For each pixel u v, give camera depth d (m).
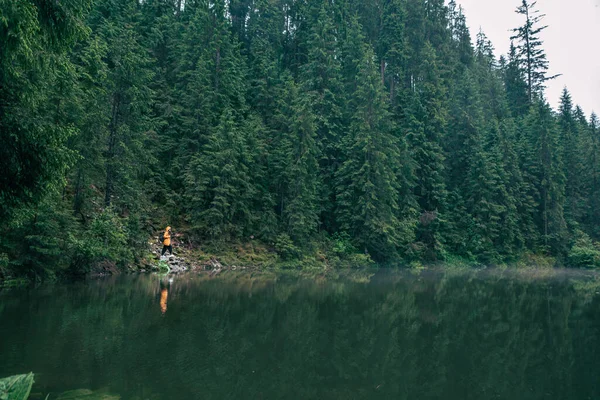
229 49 29.84
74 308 8.73
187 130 25.00
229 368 5.35
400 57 39.47
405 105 36.69
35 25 5.59
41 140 6.58
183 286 13.31
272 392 4.62
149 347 6.04
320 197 29.62
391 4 43.91
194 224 22.66
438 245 31.67
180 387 4.58
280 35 42.69
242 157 24.83
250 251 23.78
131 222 17.70
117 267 16.59
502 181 36.66
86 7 7.31
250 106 31.39
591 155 46.38
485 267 32.88
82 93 13.95
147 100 18.59
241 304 10.30
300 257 25.36
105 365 5.16
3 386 2.32
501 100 50.16
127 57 17.36
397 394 4.78
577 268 36.88
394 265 29.00
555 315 10.46
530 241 38.50
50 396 4.12
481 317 9.85
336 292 13.75
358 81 34.38
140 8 31.92
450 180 37.88
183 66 28.09
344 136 31.84
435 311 10.52
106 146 16.48
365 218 28.42
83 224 15.52
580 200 44.00
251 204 25.45
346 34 40.53
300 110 27.17
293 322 8.46
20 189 6.70
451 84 44.47
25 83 6.60
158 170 23.86
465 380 5.39
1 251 11.93
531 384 5.30
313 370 5.51
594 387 5.21
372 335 7.64
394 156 30.42
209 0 30.47
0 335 6.32
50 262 12.98
